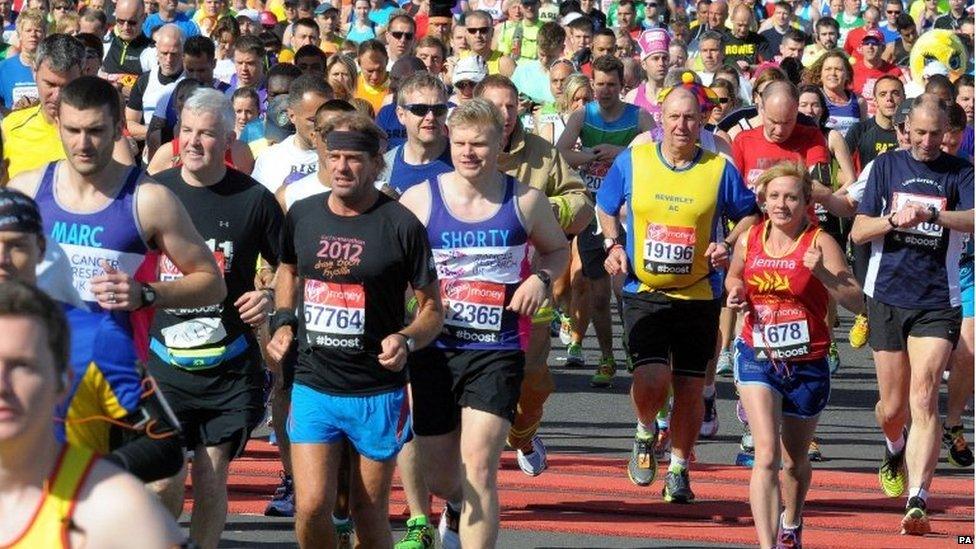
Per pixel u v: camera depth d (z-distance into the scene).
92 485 9.62
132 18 42.59
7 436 9.41
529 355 22.69
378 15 63.47
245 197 18.94
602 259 32.56
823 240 20.78
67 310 14.23
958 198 23.66
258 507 23.33
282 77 31.47
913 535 22.78
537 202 19.31
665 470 26.47
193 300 15.58
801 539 21.73
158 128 33.28
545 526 22.66
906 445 24.14
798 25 67.38
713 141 26.27
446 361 19.11
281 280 18.48
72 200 15.56
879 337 24.23
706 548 21.80
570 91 35.69
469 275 19.03
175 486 16.77
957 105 25.33
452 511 20.22
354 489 18.27
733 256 21.31
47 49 21.53
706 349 24.17
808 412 21.06
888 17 65.94
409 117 21.64
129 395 14.28
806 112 32.38
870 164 24.33
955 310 23.70
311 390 17.84
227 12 54.94
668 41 38.09
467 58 32.31
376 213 17.77
